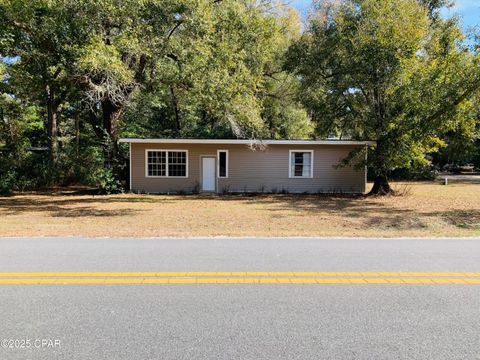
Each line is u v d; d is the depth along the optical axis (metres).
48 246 7.08
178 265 5.77
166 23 14.57
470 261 6.09
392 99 17.19
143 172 21.08
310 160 21.30
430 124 16.22
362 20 17.44
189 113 28.81
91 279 5.06
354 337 3.43
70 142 27.81
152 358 3.04
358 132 22.36
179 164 21.20
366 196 19.42
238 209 14.23
